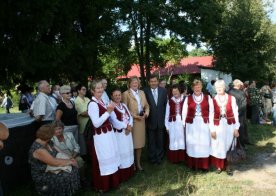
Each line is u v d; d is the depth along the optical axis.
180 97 7.43
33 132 6.20
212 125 6.64
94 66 16.50
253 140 9.48
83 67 15.80
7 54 11.76
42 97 6.21
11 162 5.69
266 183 6.04
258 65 23.95
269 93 13.80
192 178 6.36
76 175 5.20
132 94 6.85
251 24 23.45
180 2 22.95
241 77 24.41
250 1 24.30
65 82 15.18
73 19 14.62
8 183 5.62
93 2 15.81
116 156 5.83
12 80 13.27
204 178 6.36
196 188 5.81
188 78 34.53
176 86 7.47
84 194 5.67
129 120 6.30
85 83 15.49
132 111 6.77
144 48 26.55
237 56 24.22
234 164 7.27
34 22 11.38
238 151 6.75
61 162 5.10
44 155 5.02
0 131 3.12
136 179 6.40
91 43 15.97
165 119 7.41
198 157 6.75
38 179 5.05
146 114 6.95
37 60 12.10
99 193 5.70
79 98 6.68
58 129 5.68
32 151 5.09
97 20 16.31
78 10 14.82
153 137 7.34
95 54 16.61
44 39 13.49
